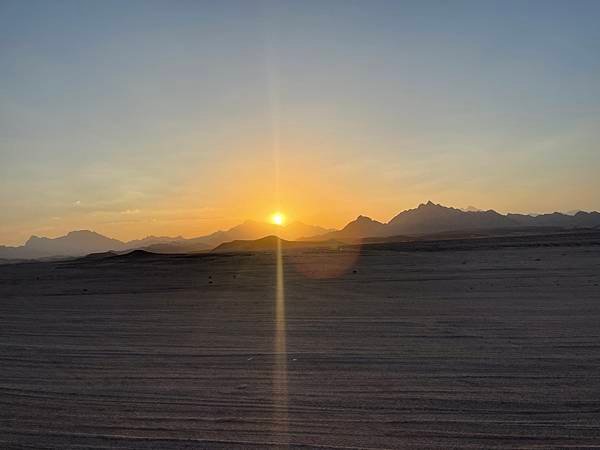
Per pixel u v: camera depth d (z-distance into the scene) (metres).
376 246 67.44
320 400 8.98
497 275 27.47
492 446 6.91
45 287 34.19
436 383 9.70
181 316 19.00
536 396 8.79
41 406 9.31
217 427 7.93
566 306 17.36
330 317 17.31
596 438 7.05
